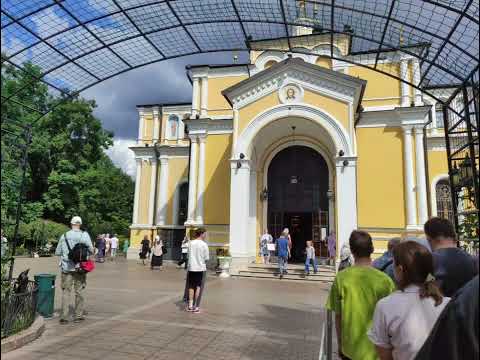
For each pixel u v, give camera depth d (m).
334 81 17.94
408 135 20.17
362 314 3.43
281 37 7.09
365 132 21.02
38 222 31.58
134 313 8.98
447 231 3.84
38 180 36.28
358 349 3.35
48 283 8.47
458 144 6.99
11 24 6.02
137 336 7.01
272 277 17.06
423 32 5.71
